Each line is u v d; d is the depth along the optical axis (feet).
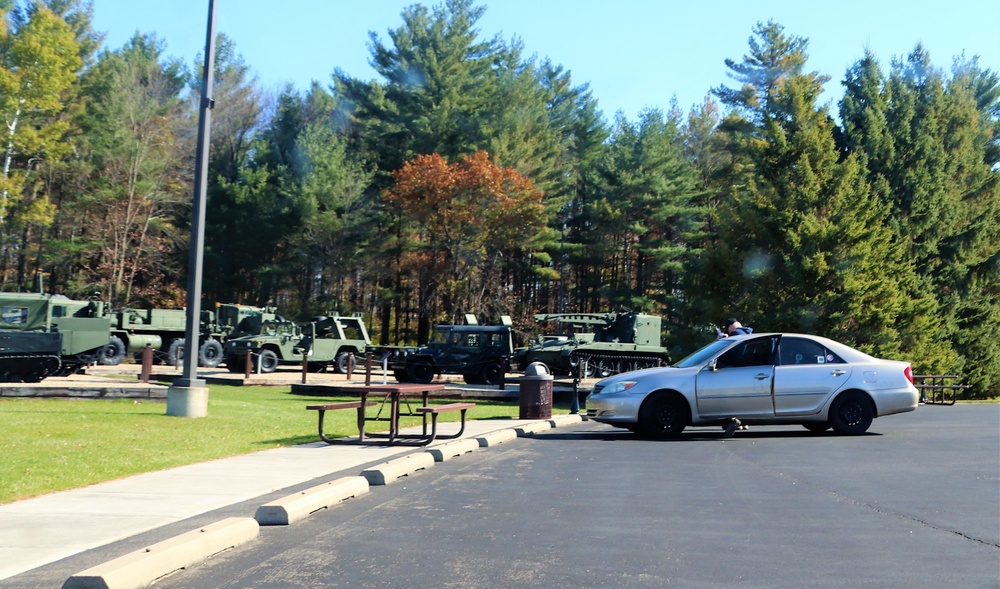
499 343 113.50
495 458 40.98
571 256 223.71
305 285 217.77
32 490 29.50
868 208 104.32
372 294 215.92
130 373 102.53
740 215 106.22
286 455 39.75
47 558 20.70
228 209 213.87
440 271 186.39
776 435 52.11
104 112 187.52
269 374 120.47
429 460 37.68
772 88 201.26
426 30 208.13
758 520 25.85
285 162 231.71
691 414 50.49
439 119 195.72
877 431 54.03
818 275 100.17
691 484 32.83
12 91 151.33
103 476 32.65
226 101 239.09
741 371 50.75
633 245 215.72
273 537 23.45
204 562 20.70
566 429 58.18
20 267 195.00
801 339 51.80
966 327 134.72
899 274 111.34
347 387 44.50
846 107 143.84
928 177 132.87
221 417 56.75
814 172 106.22
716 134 250.98
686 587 18.51
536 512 27.14
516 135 198.29
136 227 192.54
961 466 37.52
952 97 156.25
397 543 22.75
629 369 123.95
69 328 95.76
